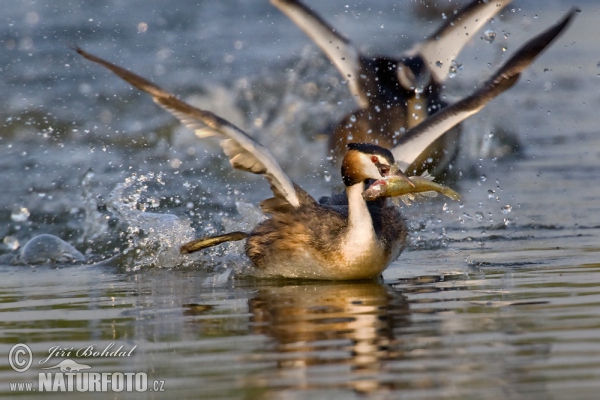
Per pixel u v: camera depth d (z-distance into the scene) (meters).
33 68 25.00
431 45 16.02
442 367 6.78
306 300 9.15
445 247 11.82
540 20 29.27
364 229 9.91
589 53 25.64
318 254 10.05
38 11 32.53
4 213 13.78
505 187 15.19
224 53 26.77
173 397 6.46
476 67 23.36
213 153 17.48
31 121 19.91
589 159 16.72
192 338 7.84
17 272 11.25
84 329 8.27
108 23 31.28
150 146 18.22
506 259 10.87
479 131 17.66
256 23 31.58
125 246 12.15
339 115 19.75
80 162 16.92
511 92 22.31
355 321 8.16
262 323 8.23
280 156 18.17
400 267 10.78
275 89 22.00
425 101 15.89
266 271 10.53
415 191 9.85
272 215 10.59
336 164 16.09
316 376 6.71
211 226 12.63
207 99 21.48
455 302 8.73
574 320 7.83
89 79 23.81
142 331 8.13
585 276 9.66
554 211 13.45
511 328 7.68
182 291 9.85
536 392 6.23
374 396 6.28
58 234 12.84
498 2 15.68
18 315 8.88
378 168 9.84
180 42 28.52
